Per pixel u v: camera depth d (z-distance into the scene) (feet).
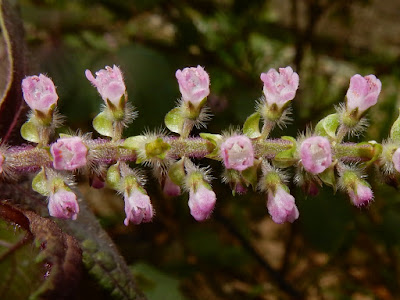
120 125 0.27
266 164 0.27
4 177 0.27
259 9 0.54
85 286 0.25
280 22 0.62
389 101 0.51
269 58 0.55
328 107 0.53
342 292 0.54
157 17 0.55
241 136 0.25
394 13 0.68
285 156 0.26
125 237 0.48
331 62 0.61
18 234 0.27
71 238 0.25
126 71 0.43
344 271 0.54
